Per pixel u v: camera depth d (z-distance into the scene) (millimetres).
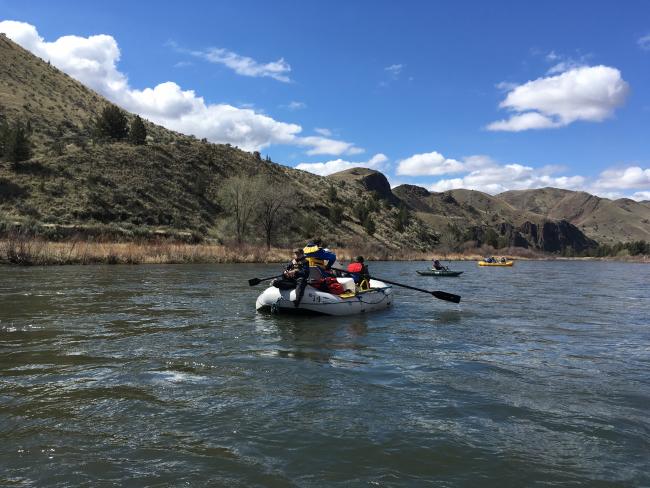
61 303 11766
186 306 11773
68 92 90062
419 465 3627
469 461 3709
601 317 11578
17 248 25672
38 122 69250
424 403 5004
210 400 4961
